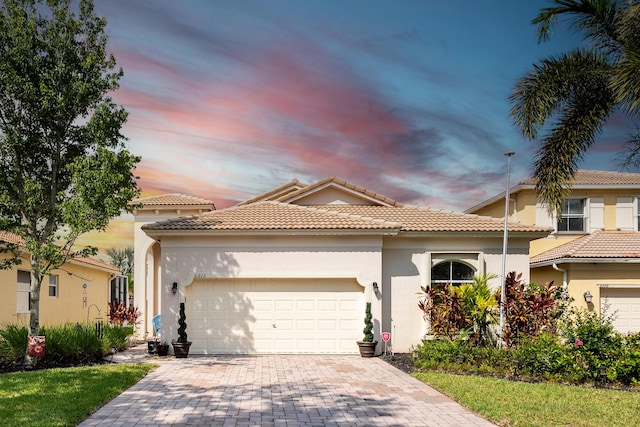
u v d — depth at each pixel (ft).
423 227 55.77
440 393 33.47
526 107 46.29
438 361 43.39
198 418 26.84
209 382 36.81
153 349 52.75
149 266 75.00
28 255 64.03
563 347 39.14
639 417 27.09
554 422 26.00
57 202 47.26
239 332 52.95
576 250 60.64
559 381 37.52
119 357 50.47
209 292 53.31
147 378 38.32
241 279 53.36
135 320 70.64
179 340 50.47
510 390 33.47
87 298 87.40
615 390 34.45
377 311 53.47
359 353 53.26
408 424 26.04
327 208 64.95
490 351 42.01
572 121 46.03
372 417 27.35
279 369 42.91
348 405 30.04
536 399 30.96
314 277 53.36
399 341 54.90
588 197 72.43
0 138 45.11
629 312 59.47
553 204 46.60
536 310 46.03
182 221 54.44
